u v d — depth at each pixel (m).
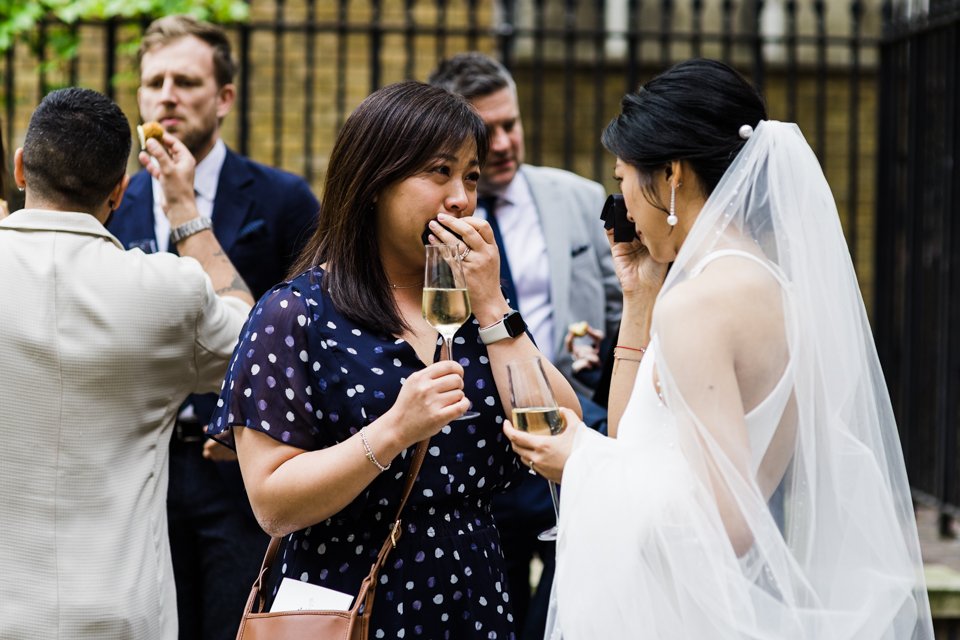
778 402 2.26
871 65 8.77
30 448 2.69
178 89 3.90
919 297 6.07
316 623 2.38
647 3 8.67
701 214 2.34
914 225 6.03
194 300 2.84
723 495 2.20
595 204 4.29
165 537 2.88
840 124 8.73
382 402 2.49
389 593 2.48
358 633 2.39
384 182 2.53
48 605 2.65
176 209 3.38
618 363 2.90
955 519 6.01
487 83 4.09
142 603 2.73
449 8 7.95
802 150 2.38
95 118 2.85
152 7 5.77
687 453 2.22
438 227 2.55
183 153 3.40
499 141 4.12
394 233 2.58
